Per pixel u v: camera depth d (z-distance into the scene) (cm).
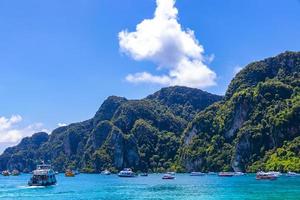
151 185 17488
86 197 12338
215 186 15638
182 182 19262
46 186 16525
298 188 13488
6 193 13912
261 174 19450
